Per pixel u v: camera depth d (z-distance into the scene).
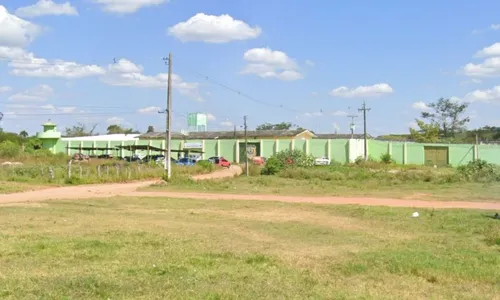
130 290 7.78
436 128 93.88
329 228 15.83
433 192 30.52
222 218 18.34
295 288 8.20
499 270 9.63
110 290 7.75
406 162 77.38
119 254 10.85
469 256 10.99
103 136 107.62
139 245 12.02
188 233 14.34
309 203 24.06
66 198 26.11
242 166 66.56
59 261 10.02
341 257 10.96
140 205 23.08
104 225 15.73
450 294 8.11
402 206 22.80
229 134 96.69
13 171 40.56
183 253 11.05
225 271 9.30
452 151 73.94
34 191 30.56
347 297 7.71
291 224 16.75
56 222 16.25
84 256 10.52
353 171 48.03
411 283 8.76
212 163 66.69
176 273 9.03
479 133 106.00
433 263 10.07
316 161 68.38
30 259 10.16
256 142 87.19
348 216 19.14
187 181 38.12
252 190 32.28
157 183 37.59
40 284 8.01
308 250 11.95
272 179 41.12
